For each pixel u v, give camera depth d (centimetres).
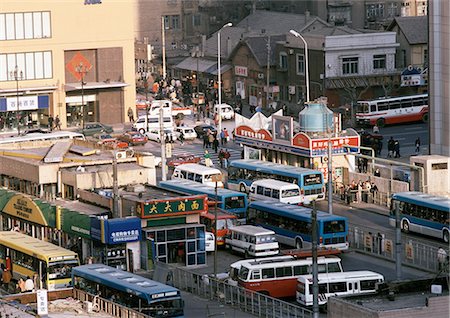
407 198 12075
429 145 14975
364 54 18975
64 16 18825
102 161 12825
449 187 13050
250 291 9819
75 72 18975
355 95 18812
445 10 14500
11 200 12212
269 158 14688
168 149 15900
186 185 12888
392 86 19050
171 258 11175
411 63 19412
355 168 14038
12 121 18512
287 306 9462
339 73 18862
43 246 10694
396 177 13612
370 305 7681
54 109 18762
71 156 13238
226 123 18588
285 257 10525
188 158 15512
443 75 14688
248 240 11331
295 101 19400
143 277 10294
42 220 11719
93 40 19038
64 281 10319
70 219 11400
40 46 18725
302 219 11612
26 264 10631
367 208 13162
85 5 18950
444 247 11375
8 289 10850
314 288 8731
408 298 7850
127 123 19150
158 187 12162
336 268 10231
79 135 15838
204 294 10306
